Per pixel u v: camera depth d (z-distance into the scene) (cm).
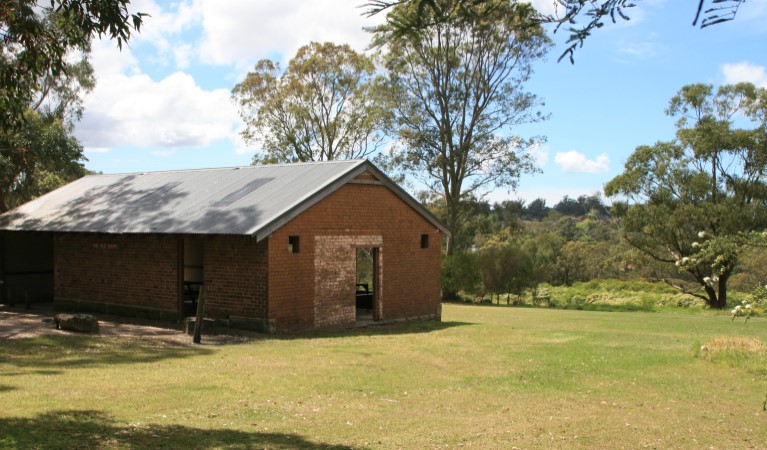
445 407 959
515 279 4338
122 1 902
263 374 1143
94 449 669
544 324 2333
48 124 3581
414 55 4156
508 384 1146
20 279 2477
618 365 1355
